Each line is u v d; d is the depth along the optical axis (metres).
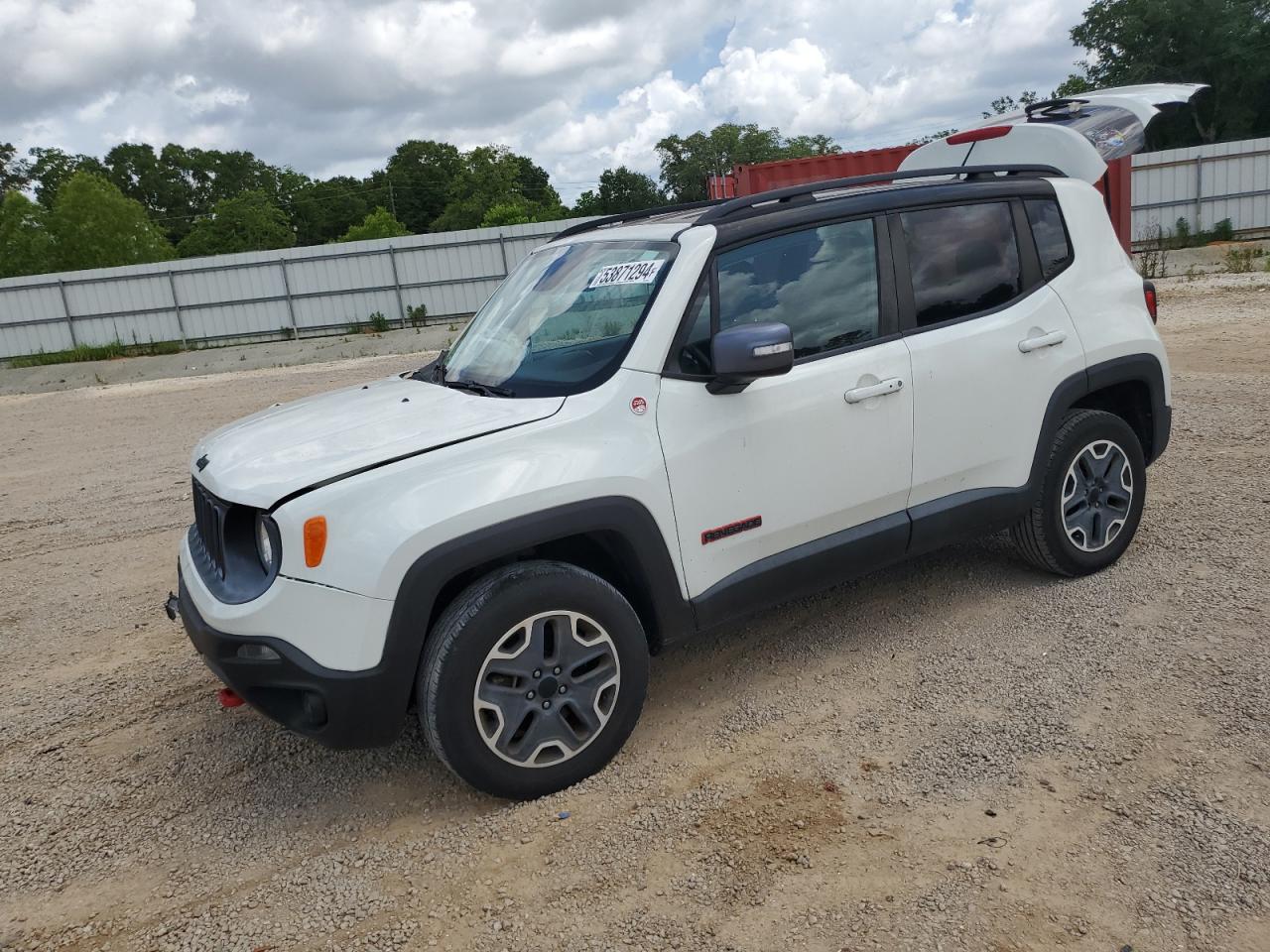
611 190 99.56
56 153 96.69
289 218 102.50
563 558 3.38
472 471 2.98
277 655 2.86
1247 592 4.10
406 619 2.86
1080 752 3.13
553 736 3.13
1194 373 8.86
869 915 2.50
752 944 2.44
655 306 3.33
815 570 3.65
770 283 3.54
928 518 3.89
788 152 98.38
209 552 3.34
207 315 26.23
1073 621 4.04
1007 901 2.50
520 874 2.80
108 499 8.20
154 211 114.06
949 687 3.63
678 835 2.90
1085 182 4.53
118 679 4.42
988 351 3.95
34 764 3.70
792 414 3.50
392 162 109.25
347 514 2.86
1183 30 42.50
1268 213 25.44
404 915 2.67
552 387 3.33
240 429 3.70
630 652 3.23
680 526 3.31
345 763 3.53
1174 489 5.56
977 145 5.57
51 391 21.23
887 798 2.99
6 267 53.34
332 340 25.23
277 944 2.60
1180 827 2.72
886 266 3.79
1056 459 4.19
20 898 2.89
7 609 5.53
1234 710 3.26
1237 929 2.35
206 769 3.57
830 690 3.71
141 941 2.66
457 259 25.77
